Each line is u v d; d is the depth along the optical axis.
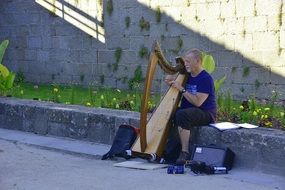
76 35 17.78
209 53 14.95
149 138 8.38
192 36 15.23
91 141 9.93
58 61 18.33
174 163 8.14
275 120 9.41
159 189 6.88
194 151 8.06
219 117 9.61
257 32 14.10
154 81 14.40
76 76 17.88
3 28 19.77
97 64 17.34
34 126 10.91
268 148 7.64
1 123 11.60
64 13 18.02
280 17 13.70
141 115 8.16
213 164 7.82
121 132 8.88
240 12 14.34
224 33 14.66
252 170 7.80
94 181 7.33
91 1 17.31
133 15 16.41
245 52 14.33
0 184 7.29
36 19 18.78
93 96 12.66
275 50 13.84
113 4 16.80
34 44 18.94
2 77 12.52
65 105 10.98
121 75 16.80
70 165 8.39
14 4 19.33
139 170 7.94
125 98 12.54
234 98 14.55
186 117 8.15
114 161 8.69
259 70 14.13
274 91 12.80
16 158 8.88
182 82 8.50
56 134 10.51
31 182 7.35
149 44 16.14
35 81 19.00
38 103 11.29
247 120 9.49
